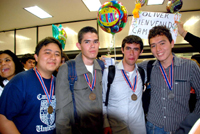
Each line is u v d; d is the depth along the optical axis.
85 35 1.34
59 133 1.12
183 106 1.29
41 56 1.16
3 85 1.55
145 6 3.78
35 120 1.08
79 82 1.35
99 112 1.38
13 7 3.75
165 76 1.38
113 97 1.52
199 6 3.74
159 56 1.33
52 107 1.20
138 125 1.43
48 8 3.85
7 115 0.96
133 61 1.51
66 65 1.35
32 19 4.51
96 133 1.32
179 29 1.64
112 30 1.81
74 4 3.66
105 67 1.64
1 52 1.53
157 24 1.70
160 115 1.35
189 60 1.33
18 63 1.64
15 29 5.23
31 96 1.09
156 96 1.42
